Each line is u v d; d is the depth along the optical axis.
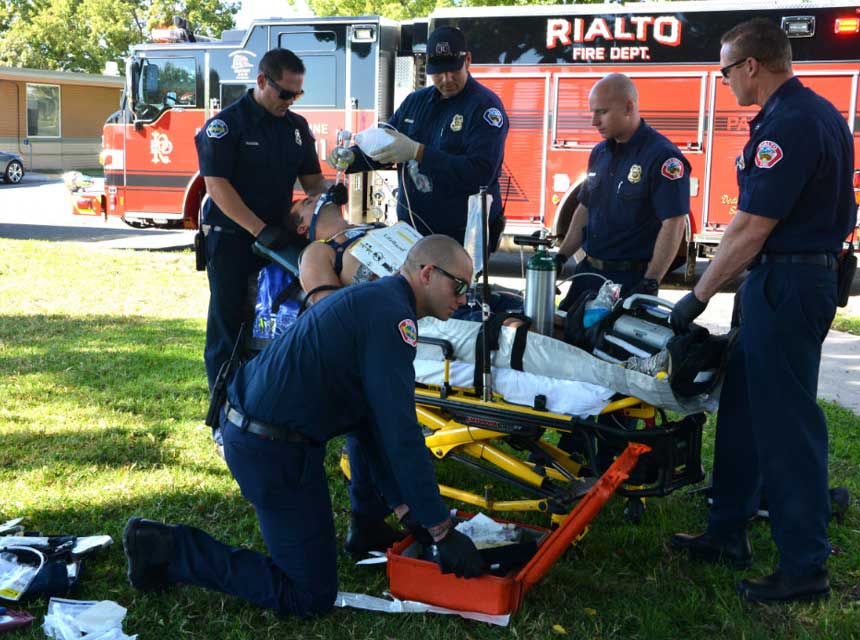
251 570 3.10
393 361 2.78
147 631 3.07
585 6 9.70
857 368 6.90
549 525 4.05
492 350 3.59
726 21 9.31
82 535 3.74
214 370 4.84
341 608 3.23
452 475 4.50
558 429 3.49
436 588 3.20
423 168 4.30
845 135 3.18
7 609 3.07
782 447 3.24
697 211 9.70
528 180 10.16
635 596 3.37
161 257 11.79
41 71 30.69
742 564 3.61
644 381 3.29
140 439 4.96
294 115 4.89
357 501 3.60
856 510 4.14
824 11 9.03
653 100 9.65
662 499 4.25
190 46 11.18
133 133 11.55
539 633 3.10
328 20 10.62
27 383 5.98
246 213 4.53
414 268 2.89
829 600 3.32
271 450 2.89
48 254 11.39
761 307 3.22
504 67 10.05
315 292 3.60
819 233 3.16
